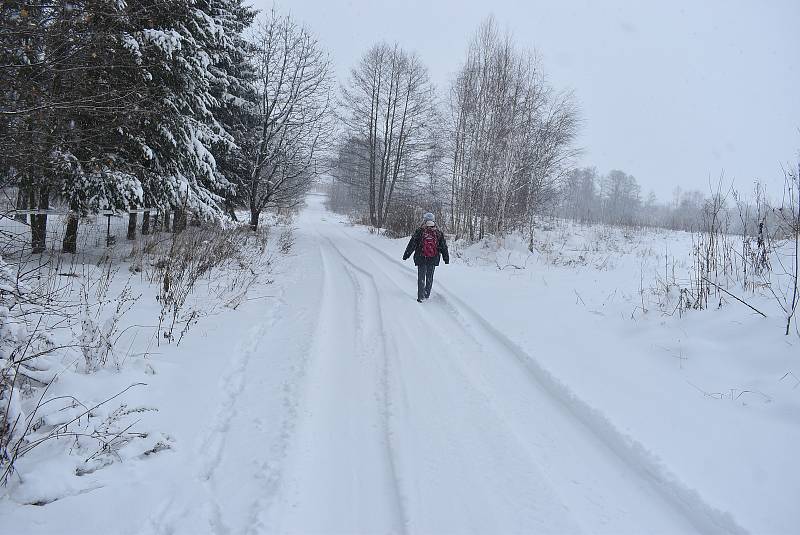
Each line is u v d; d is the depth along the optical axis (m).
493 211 17.17
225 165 17.81
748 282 5.98
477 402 4.41
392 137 34.09
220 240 11.99
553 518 2.85
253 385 4.58
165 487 2.94
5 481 2.71
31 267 7.63
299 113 21.91
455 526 2.74
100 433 3.24
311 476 3.19
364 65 33.34
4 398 3.00
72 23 5.51
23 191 8.29
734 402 4.03
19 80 5.35
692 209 52.19
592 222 27.97
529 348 5.68
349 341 6.11
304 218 43.25
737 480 3.07
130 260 10.10
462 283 10.22
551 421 4.11
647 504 3.03
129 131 9.09
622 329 6.18
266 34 20.83
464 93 20.22
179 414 3.82
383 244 19.45
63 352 4.32
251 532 2.60
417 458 3.45
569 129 20.12
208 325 6.29
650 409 4.05
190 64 10.54
